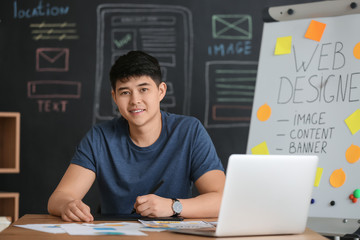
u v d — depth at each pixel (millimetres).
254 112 2318
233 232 1085
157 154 1713
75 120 3086
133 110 1571
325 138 2131
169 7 3135
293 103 2242
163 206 1379
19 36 3088
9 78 3076
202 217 1432
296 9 2326
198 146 1706
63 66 3094
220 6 3150
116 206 1705
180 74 3129
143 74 1548
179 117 1792
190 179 1747
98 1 3117
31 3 3098
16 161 2760
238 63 3146
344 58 2166
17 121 2770
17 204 2762
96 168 1701
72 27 3105
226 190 1048
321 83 2197
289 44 2299
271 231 1134
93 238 1039
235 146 3117
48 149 3072
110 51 3115
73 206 1356
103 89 3100
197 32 3139
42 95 3084
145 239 1033
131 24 3125
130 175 1690
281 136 2232
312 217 2066
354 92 2109
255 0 3156
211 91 3129
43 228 1180
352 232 1975
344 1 2223
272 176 1089
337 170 2061
